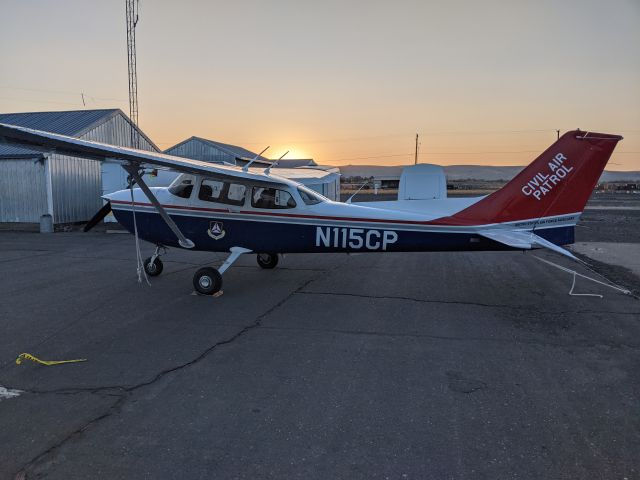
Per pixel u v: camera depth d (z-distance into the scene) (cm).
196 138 2945
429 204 666
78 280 748
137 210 709
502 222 644
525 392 345
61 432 286
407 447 271
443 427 294
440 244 652
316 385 356
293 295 653
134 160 577
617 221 1959
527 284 731
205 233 691
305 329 496
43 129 1841
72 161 1727
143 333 480
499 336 475
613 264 914
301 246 680
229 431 288
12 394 339
